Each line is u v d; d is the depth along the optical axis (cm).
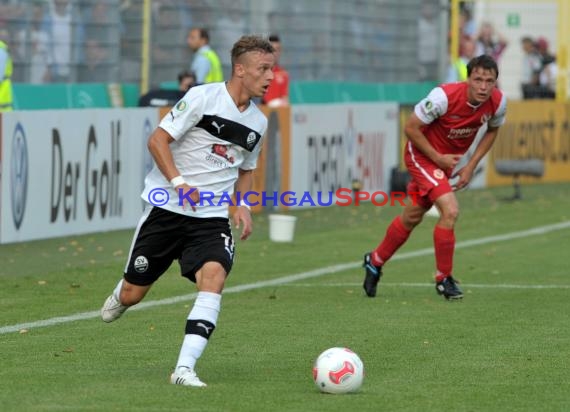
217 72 4931
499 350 2152
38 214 3778
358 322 2456
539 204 5250
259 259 3466
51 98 4547
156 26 5072
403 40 6166
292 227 3897
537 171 5453
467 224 4469
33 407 1658
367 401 1719
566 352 2136
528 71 7356
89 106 4688
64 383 1828
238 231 4094
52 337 2253
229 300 2744
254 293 2858
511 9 7969
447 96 2745
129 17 4903
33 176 3744
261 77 1866
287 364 2014
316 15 5647
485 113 2786
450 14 6425
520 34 8006
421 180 2769
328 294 2855
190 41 4922
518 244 3900
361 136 5341
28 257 3409
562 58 6919
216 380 1870
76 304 2650
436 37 6328
